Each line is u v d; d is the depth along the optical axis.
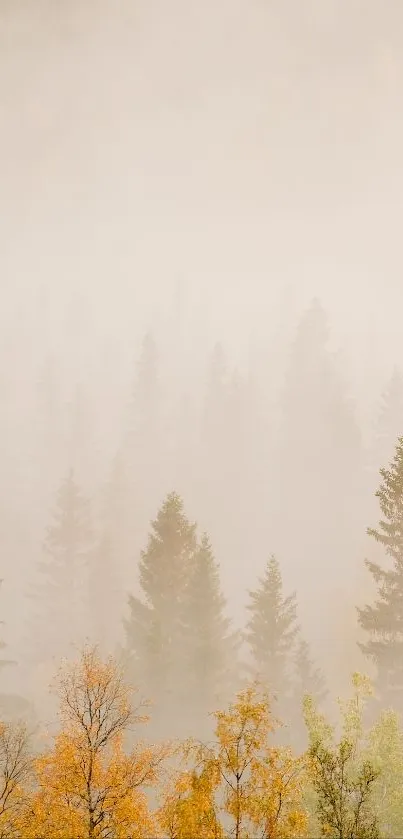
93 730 10.53
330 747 10.31
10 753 11.16
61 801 9.62
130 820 9.34
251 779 9.01
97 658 11.59
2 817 9.74
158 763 10.09
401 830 9.70
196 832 8.23
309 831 9.27
